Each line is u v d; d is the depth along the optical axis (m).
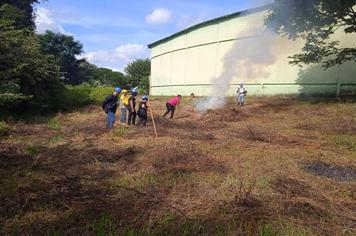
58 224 4.30
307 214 4.78
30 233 4.07
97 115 16.06
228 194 5.41
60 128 11.95
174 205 4.93
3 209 4.64
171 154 7.57
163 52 40.81
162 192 5.46
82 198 5.12
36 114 15.52
